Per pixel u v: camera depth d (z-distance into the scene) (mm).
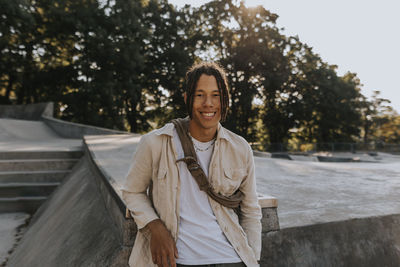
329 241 2594
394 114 49219
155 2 30812
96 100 27000
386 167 8328
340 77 40969
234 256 1332
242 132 34969
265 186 4828
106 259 1943
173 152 1368
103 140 8820
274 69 32719
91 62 27281
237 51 31625
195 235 1316
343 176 6266
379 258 2670
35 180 6680
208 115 1337
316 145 30422
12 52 26703
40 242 3432
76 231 2842
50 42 27906
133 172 1397
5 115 22500
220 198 1381
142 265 1412
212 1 31828
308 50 35375
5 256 3779
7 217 5551
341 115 39562
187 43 32125
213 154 1400
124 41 27078
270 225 2420
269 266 2326
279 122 36844
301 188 4680
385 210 3152
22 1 23594
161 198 1351
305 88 37281
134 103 31484
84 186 4281
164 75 30500
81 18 25578
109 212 2621
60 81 28062
